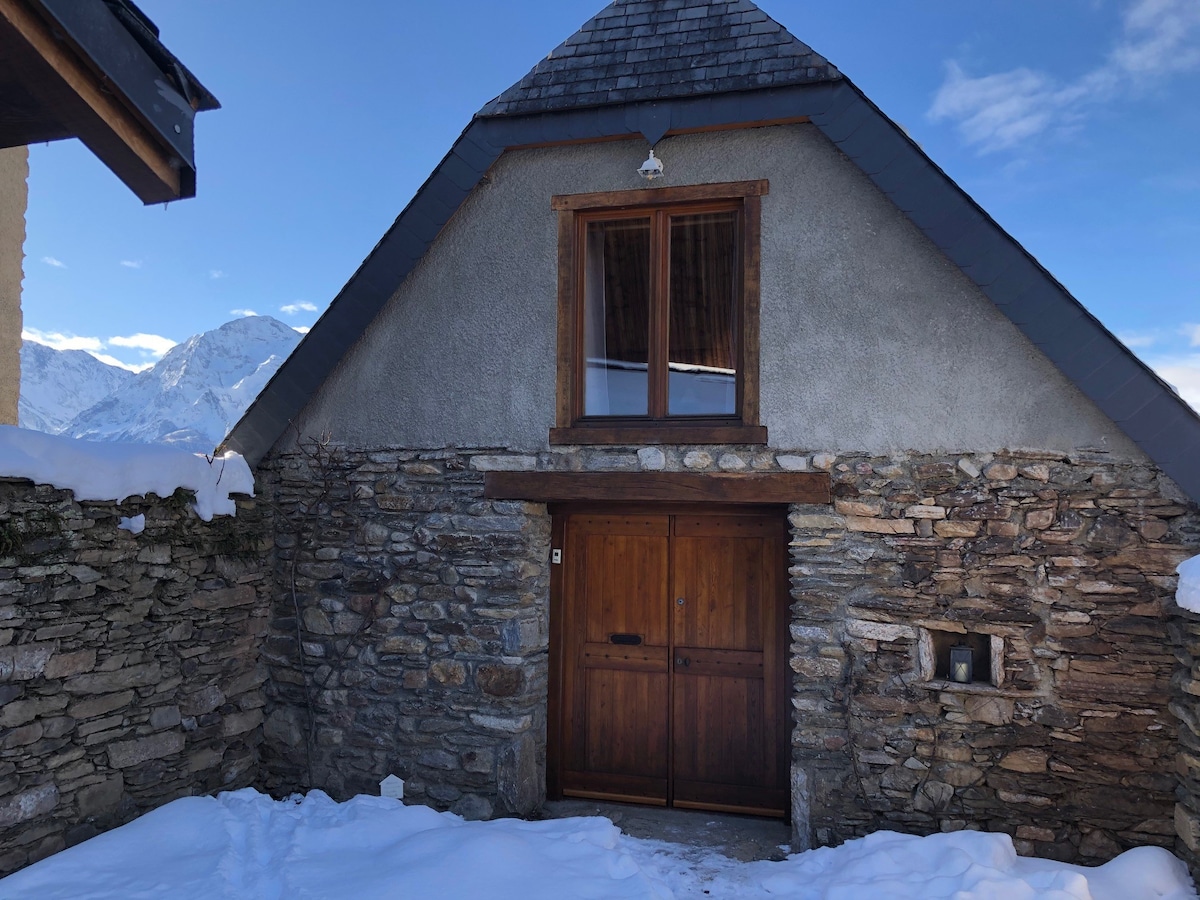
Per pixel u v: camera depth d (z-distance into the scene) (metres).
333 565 5.96
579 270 5.68
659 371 5.50
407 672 5.74
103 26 2.54
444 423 5.78
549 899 3.97
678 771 5.78
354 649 5.87
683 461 5.33
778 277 5.25
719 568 5.75
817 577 5.11
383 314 5.94
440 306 5.82
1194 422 4.47
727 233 5.54
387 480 5.86
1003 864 4.36
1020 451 4.85
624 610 5.90
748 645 5.68
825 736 5.05
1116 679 4.63
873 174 4.95
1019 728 4.76
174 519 5.30
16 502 4.29
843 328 5.15
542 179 5.66
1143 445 4.55
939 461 4.97
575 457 5.51
